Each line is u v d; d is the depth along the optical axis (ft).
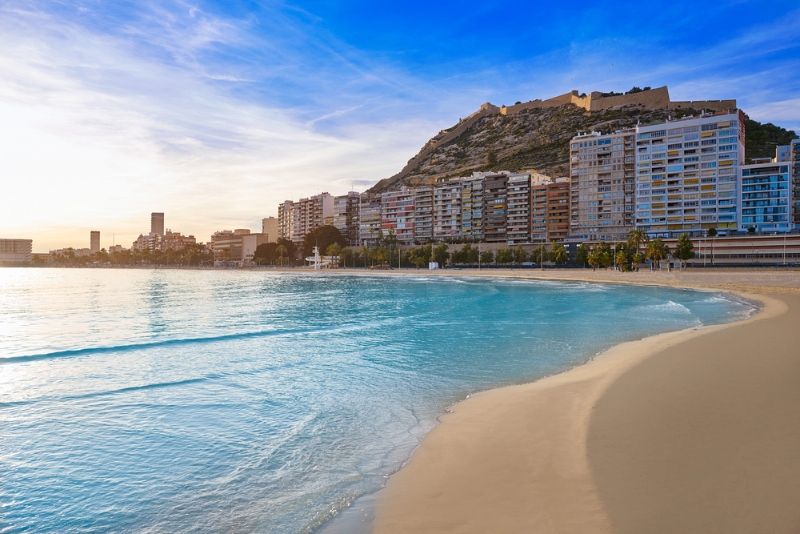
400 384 51.55
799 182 405.80
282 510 25.14
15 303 168.96
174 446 34.65
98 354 70.90
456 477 27.20
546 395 43.34
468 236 602.44
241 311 137.39
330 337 85.20
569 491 23.90
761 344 64.69
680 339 71.15
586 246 464.65
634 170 478.59
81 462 32.14
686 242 376.89
